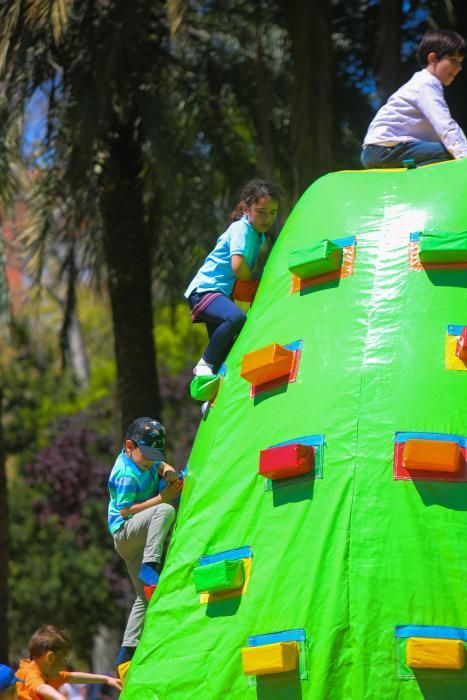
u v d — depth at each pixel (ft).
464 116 48.29
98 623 78.84
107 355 109.60
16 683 22.45
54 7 42.50
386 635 17.54
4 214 54.60
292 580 18.48
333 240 21.85
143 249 51.65
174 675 18.94
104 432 83.41
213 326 24.89
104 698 68.54
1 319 56.90
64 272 62.03
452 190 21.70
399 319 20.29
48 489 80.28
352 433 19.24
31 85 50.52
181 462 78.33
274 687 17.89
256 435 20.49
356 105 53.36
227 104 54.54
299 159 44.29
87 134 46.19
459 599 17.63
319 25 44.39
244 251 23.84
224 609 19.08
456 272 20.53
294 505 19.13
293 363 20.74
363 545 18.20
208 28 54.85
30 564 78.79
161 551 22.76
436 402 19.22
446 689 17.13
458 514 18.24
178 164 50.24
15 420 89.71
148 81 50.24
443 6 51.42
